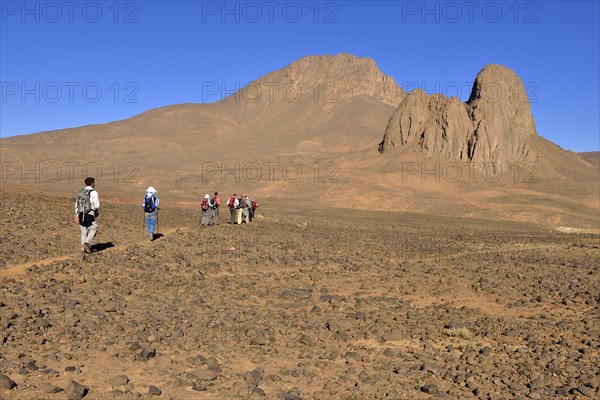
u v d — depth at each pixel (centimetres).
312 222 4638
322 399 630
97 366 686
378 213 7656
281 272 1639
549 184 13150
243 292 1300
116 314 970
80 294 1103
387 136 15100
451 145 13850
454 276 1772
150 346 789
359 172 13012
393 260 2133
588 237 4625
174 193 11500
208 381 659
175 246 1939
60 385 608
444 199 10931
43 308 970
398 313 1183
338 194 11300
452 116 13975
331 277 1606
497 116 14738
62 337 802
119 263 1487
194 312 1036
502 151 14138
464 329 1001
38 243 1653
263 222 3812
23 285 1127
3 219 1989
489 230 5728
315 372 737
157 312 1015
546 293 1523
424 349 901
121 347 770
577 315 1252
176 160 19475
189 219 3469
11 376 622
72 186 11262
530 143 16762
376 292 1424
